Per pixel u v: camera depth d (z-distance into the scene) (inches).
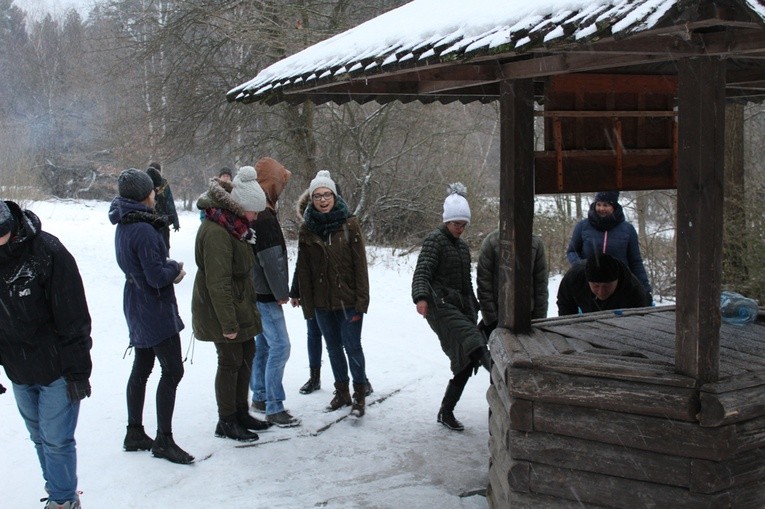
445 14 138.9
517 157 145.0
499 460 143.6
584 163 172.4
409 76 153.5
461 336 203.3
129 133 703.7
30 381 146.1
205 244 187.2
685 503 114.0
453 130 668.1
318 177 214.8
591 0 100.7
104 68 739.4
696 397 111.5
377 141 657.0
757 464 114.6
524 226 147.2
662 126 180.9
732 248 381.7
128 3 684.7
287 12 575.8
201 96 652.7
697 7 84.4
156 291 181.0
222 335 194.7
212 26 613.6
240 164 680.4
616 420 118.2
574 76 169.2
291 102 183.3
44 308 144.2
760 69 179.9
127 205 179.6
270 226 209.6
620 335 148.8
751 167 465.7
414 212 668.1
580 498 123.0
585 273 190.5
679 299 114.4
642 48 107.7
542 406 124.6
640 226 504.4
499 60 141.0
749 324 159.6
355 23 604.4
